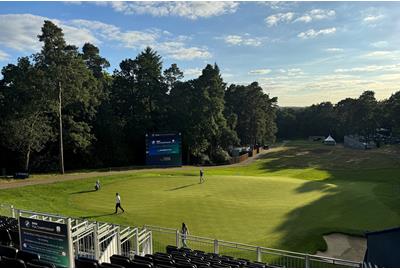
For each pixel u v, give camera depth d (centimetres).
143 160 7538
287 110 17925
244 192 3831
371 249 1516
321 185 4344
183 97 7862
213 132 7788
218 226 2584
